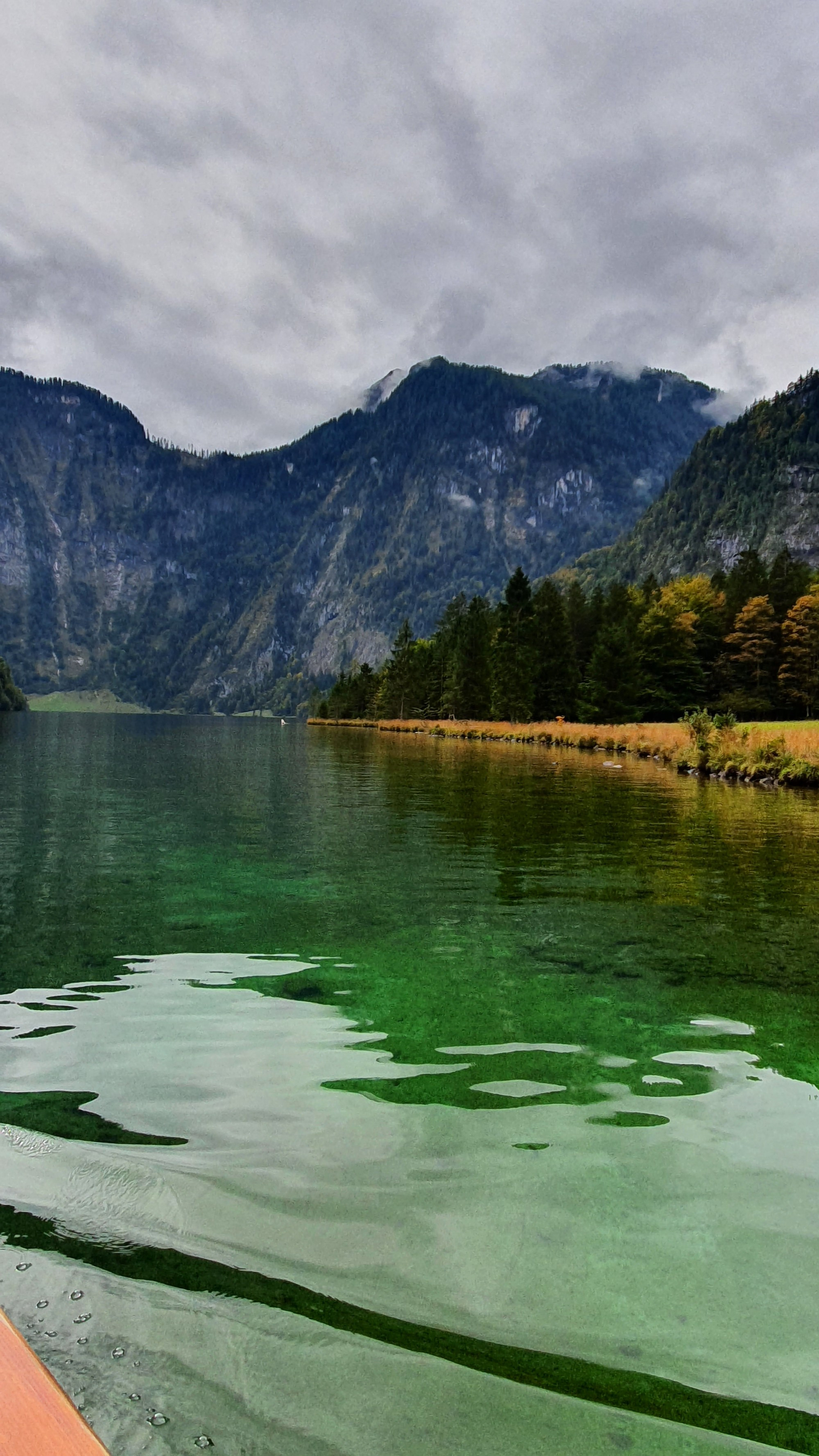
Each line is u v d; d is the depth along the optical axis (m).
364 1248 2.41
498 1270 2.32
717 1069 3.93
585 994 5.04
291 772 25.31
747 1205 2.72
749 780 24.44
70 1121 3.27
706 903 7.64
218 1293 2.17
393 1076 3.78
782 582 81.81
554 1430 1.74
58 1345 1.94
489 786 21.12
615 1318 2.13
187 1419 1.72
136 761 28.91
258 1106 3.44
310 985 5.16
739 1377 1.93
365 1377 1.88
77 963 5.58
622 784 22.22
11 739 44.78
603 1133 3.24
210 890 8.01
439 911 7.22
